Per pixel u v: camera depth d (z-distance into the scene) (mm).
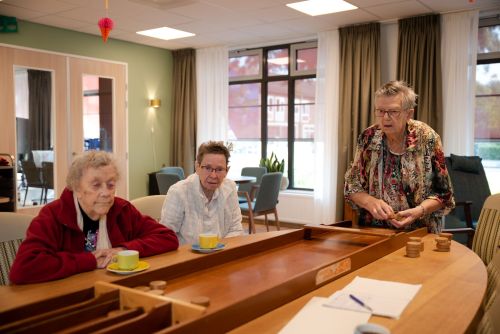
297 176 6559
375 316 1095
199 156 2121
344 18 5086
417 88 4957
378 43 5223
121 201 1737
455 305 1179
